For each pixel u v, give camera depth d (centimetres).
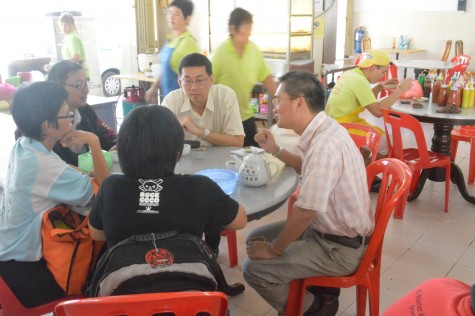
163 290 107
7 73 476
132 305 95
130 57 777
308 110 161
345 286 170
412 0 751
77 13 702
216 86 244
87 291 135
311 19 560
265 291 174
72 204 158
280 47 550
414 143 486
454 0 711
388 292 230
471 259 262
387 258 264
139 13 727
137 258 109
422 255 267
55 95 155
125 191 118
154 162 117
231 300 225
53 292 154
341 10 800
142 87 572
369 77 337
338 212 164
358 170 162
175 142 119
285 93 161
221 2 572
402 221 312
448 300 76
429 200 347
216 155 218
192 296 95
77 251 151
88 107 243
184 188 120
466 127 385
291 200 233
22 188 152
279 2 532
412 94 373
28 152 153
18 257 155
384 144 369
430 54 755
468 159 443
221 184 166
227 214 126
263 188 175
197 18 679
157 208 116
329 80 709
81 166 187
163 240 113
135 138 116
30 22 714
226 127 240
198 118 241
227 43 315
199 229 121
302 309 176
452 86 338
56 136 159
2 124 329
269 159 192
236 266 254
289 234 163
